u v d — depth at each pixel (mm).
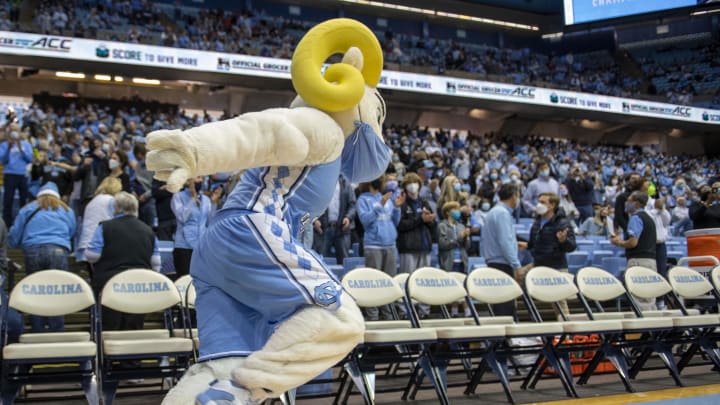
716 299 6676
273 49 21219
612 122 29969
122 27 23812
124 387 4961
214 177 7047
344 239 8242
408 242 7305
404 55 28641
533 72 30516
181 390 2312
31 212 6242
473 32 33219
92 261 5391
